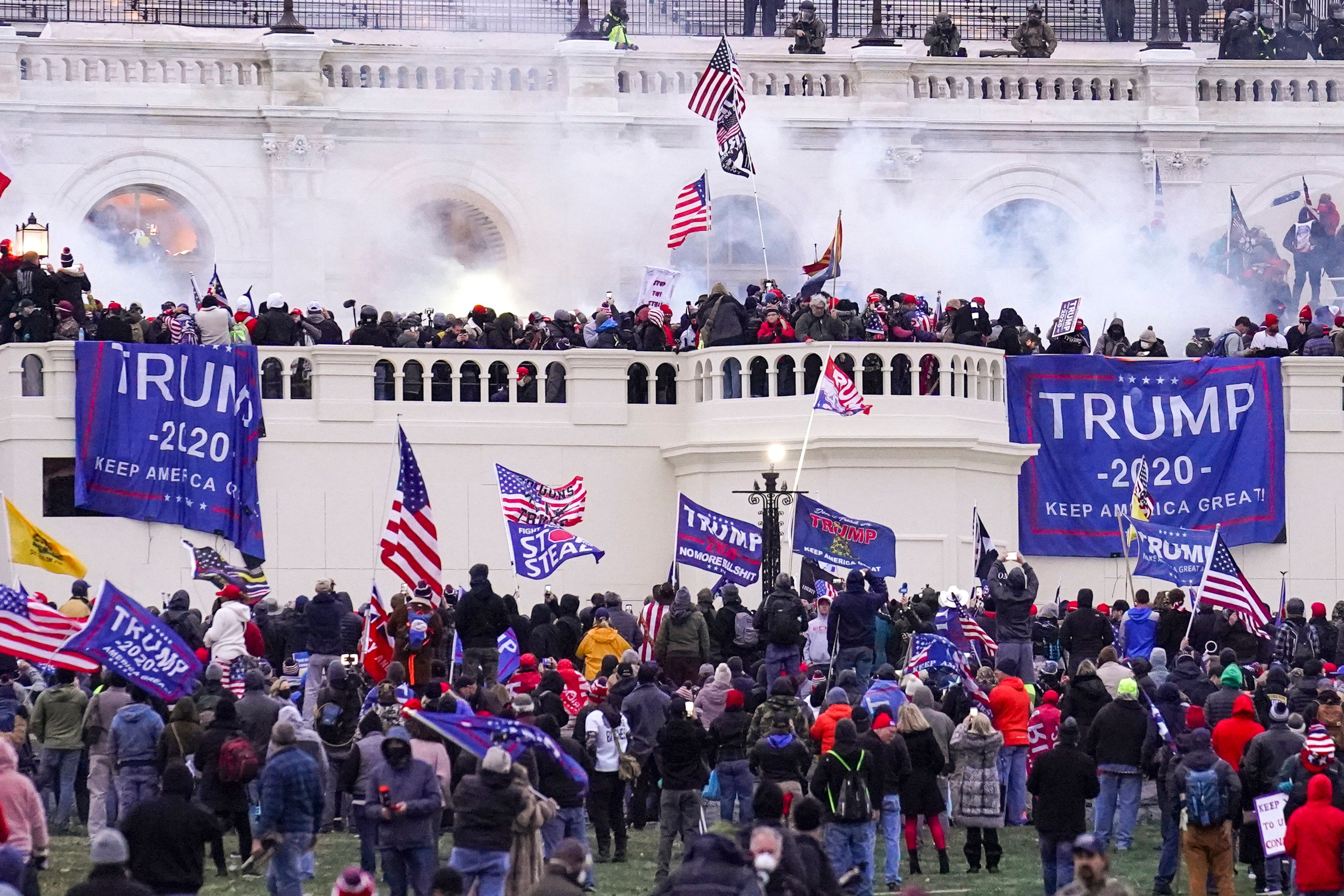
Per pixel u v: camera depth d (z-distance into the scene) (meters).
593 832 73.00
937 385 104.75
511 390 106.25
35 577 99.69
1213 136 133.75
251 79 126.19
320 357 104.19
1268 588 108.94
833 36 150.88
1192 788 58.59
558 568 99.50
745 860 43.41
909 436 102.31
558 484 106.25
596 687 71.94
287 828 53.97
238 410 102.69
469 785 51.34
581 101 127.50
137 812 47.75
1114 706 67.38
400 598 74.19
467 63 127.75
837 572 96.62
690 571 105.94
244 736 62.91
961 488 103.81
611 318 108.81
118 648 59.91
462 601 78.75
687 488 105.94
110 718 66.31
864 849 57.44
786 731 60.16
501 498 101.81
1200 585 89.06
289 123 125.38
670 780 61.81
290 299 125.88
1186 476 108.81
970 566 103.56
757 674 78.62
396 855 54.91
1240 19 141.25
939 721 67.75
